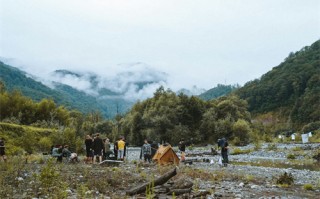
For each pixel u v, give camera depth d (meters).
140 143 101.81
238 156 49.66
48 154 45.22
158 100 106.31
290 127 180.62
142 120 101.88
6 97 80.06
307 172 26.53
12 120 73.31
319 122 141.88
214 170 26.48
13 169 19.98
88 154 31.44
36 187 14.27
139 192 14.16
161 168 24.05
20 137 48.16
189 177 20.64
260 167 30.39
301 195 15.33
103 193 14.32
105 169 23.27
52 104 85.62
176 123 100.00
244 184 18.27
